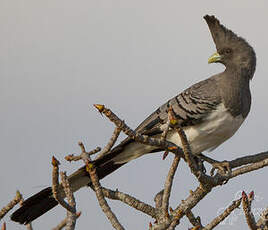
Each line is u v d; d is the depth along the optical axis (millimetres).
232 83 12258
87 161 7605
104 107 6781
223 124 12117
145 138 7191
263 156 11008
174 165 7848
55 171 6730
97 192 7480
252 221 7031
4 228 7332
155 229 7660
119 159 11617
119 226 7316
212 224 7227
